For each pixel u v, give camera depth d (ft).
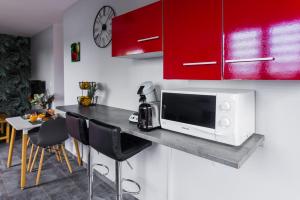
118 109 8.02
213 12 4.00
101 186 8.68
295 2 3.10
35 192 8.23
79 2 10.48
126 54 5.97
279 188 4.33
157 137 4.48
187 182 6.01
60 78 16.22
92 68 9.73
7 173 9.84
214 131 4.02
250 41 3.57
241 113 3.86
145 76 7.00
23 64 19.86
